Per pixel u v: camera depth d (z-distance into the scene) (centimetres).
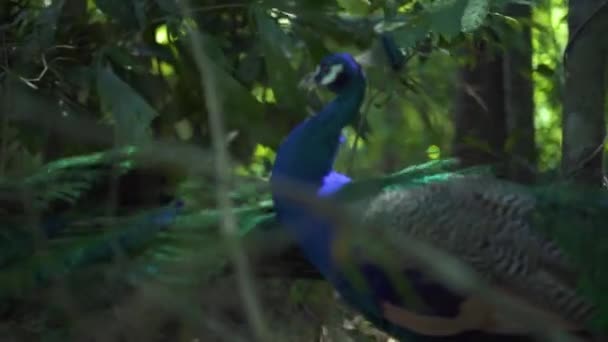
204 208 411
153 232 482
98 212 581
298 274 691
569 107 792
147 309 367
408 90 950
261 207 654
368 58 818
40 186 557
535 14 1027
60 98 722
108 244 468
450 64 1010
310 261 650
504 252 606
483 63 974
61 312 469
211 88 290
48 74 740
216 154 276
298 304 743
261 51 752
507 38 834
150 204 627
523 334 595
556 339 280
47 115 348
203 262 333
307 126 702
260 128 610
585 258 606
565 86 798
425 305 601
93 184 609
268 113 754
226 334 307
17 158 686
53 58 750
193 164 321
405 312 617
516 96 986
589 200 642
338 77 716
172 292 323
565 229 611
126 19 731
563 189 655
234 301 431
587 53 777
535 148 1005
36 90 720
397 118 1112
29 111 354
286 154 699
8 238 498
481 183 645
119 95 661
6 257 481
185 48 729
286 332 711
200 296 396
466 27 643
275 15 767
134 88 754
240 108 593
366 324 801
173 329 447
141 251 468
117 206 617
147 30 757
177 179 620
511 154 896
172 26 722
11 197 529
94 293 448
